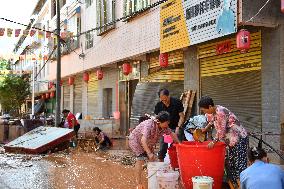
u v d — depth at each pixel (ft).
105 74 74.64
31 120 65.51
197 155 21.17
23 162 40.60
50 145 47.67
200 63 44.16
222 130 22.31
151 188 22.88
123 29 58.39
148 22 50.60
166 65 46.78
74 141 54.39
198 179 19.54
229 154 22.77
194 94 44.47
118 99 68.69
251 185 16.52
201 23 37.37
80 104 91.40
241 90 37.60
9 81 146.00
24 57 101.50
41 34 82.79
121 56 59.21
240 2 32.07
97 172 33.04
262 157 17.29
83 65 77.56
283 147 32.50
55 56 96.37
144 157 24.59
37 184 28.68
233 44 38.14
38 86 139.13
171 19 43.04
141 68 59.52
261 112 34.99
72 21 86.74
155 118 23.99
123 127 67.41
